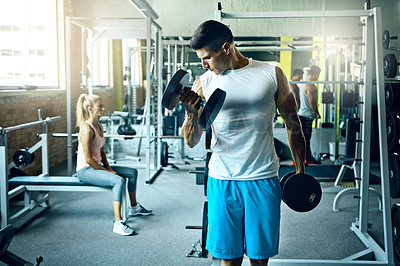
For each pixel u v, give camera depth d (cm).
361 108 333
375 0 480
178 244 273
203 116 137
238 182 151
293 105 159
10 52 484
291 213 347
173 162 568
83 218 326
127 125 623
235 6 604
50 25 561
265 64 153
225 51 144
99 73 816
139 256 254
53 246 269
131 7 615
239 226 153
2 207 285
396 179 262
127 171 326
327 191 409
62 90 560
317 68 488
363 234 286
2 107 391
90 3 609
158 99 514
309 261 233
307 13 239
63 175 489
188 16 614
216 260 187
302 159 169
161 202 375
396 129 297
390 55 316
